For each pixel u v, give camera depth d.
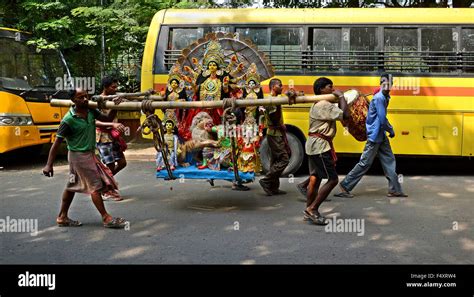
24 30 12.50
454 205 6.93
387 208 6.76
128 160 11.36
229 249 5.07
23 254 4.95
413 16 9.08
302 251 4.99
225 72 6.53
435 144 9.01
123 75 13.57
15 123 10.01
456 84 8.94
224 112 5.89
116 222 5.80
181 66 6.76
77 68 13.58
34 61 11.39
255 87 6.45
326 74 9.22
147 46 9.66
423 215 6.38
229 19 9.50
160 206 6.94
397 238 5.41
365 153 7.27
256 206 6.92
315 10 9.31
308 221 6.07
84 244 5.26
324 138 5.80
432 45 9.04
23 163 11.23
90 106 5.80
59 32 12.52
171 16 9.68
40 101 10.53
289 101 5.74
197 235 5.56
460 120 8.95
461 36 8.98
